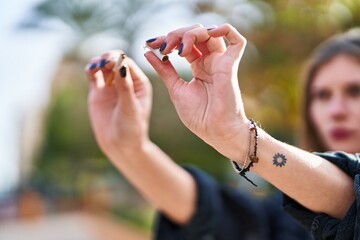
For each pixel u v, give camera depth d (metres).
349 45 2.17
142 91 1.88
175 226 2.18
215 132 1.22
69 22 9.28
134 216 14.48
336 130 2.15
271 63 5.32
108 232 13.41
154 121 11.65
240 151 1.22
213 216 2.19
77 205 20.09
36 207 19.55
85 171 19.98
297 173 1.23
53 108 19.09
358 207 1.22
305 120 2.31
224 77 1.21
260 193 1.86
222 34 1.24
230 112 1.21
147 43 1.34
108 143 1.90
